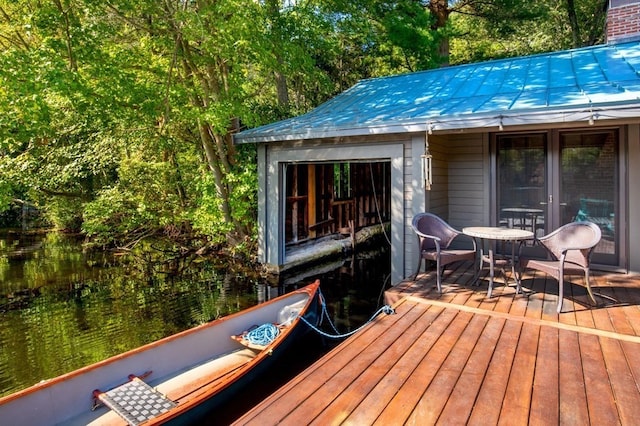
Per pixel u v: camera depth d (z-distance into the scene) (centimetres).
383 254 1161
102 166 1113
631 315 406
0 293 739
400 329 381
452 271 607
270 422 240
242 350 428
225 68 906
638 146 554
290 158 760
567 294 479
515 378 287
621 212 568
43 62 644
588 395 263
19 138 767
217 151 984
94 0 757
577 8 1714
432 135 632
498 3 1398
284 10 952
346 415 245
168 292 743
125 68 855
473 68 857
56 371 446
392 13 1309
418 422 237
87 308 655
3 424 269
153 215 1096
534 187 633
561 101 505
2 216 1648
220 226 917
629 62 639
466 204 698
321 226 1118
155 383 358
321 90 1479
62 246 1238
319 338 494
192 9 828
